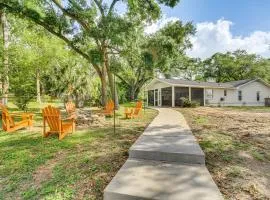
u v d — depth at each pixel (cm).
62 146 564
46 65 1556
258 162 432
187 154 406
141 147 455
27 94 1409
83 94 1947
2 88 1244
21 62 1273
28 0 1155
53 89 1991
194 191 291
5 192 351
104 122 959
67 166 428
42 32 1466
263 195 311
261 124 888
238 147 525
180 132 639
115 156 470
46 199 320
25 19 1288
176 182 318
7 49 1221
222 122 946
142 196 279
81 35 1325
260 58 3947
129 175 343
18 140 638
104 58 1317
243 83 2791
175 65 3366
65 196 323
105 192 297
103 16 1141
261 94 2930
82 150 525
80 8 1172
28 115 834
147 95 3031
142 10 1281
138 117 1155
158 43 1395
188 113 1378
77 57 1847
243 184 341
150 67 1490
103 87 1449
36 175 400
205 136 641
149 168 374
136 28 1226
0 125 906
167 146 464
